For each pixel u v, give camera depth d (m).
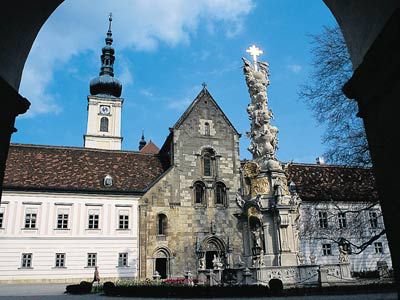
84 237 42.25
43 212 41.94
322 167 52.59
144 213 44.12
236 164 48.88
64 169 46.03
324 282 23.06
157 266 43.88
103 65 94.31
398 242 6.18
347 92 7.73
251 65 29.62
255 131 28.17
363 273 39.41
